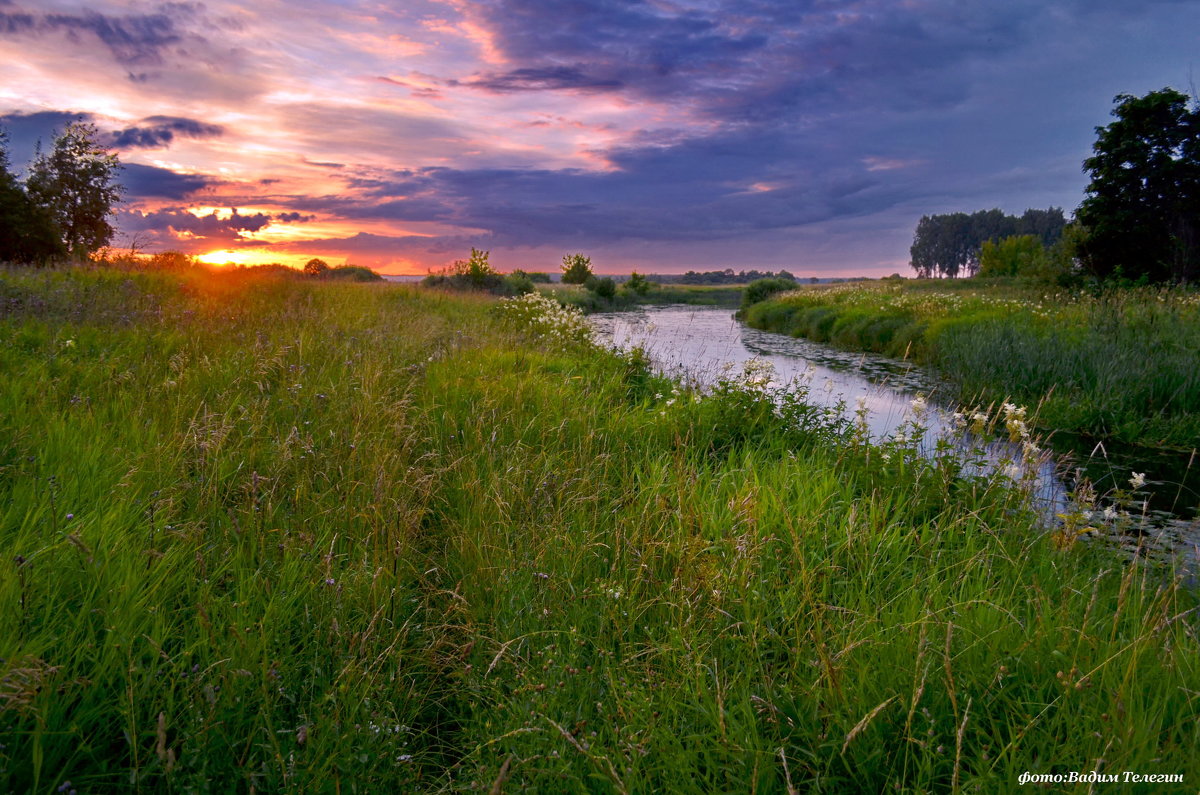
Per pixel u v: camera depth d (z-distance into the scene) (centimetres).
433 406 561
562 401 653
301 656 254
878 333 1923
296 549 306
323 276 2625
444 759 240
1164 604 269
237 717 213
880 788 212
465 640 288
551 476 437
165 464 369
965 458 531
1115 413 916
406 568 321
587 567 333
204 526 319
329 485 383
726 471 482
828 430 645
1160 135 2597
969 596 311
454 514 399
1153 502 615
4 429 383
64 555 256
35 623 227
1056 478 686
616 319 3294
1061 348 1166
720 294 7438
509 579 310
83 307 844
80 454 366
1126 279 2306
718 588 304
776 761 218
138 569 262
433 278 3381
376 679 245
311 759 206
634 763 209
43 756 188
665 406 681
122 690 216
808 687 241
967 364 1263
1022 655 249
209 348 701
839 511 413
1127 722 205
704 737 223
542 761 211
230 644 236
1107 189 2747
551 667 252
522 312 1566
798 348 1978
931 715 227
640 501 429
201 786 187
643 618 302
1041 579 349
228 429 393
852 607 298
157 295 1105
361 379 578
